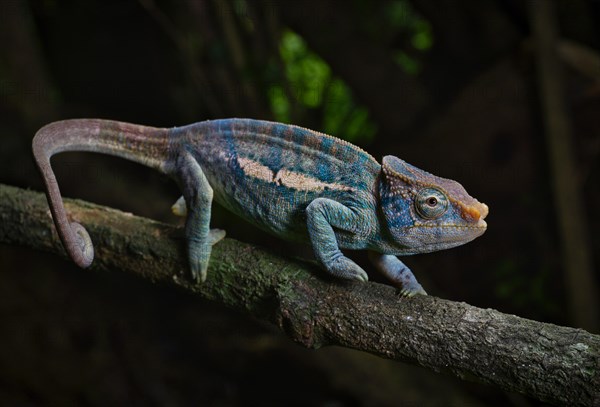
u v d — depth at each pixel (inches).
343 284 34.4
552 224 66.6
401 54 84.9
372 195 34.4
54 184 34.4
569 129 58.4
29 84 57.8
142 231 36.8
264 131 35.3
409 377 53.2
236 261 35.5
